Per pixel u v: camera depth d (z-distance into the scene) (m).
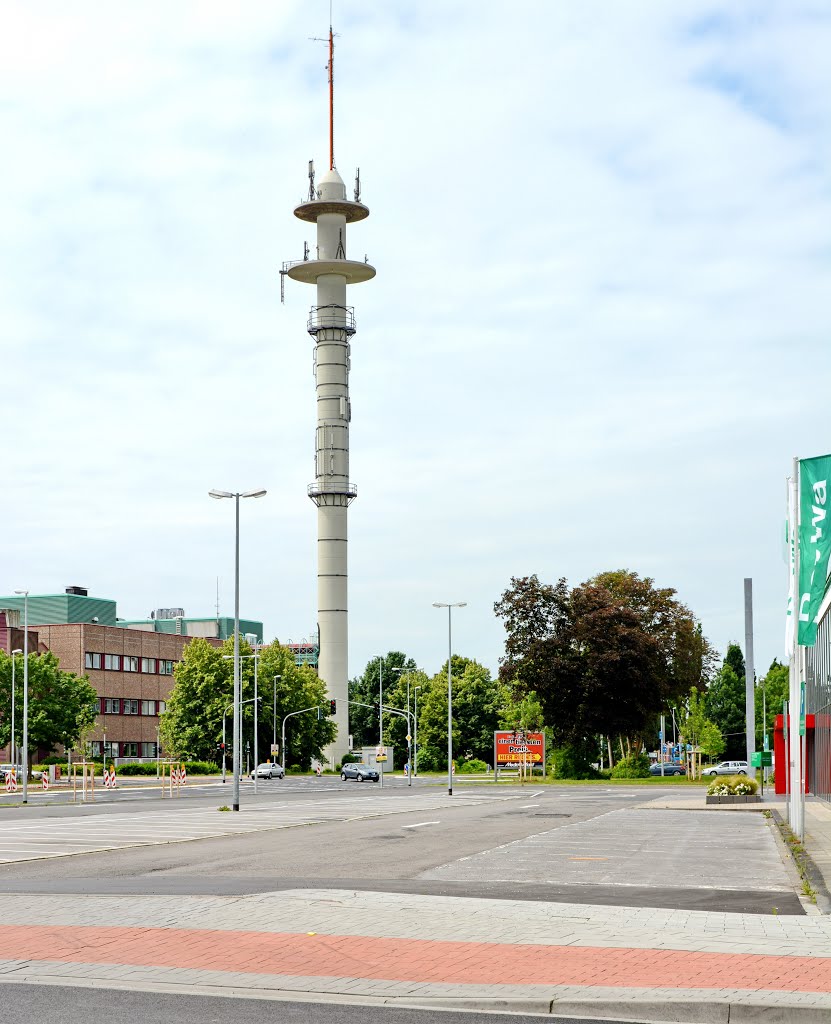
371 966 11.92
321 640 127.25
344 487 124.00
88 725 114.94
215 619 183.00
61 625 136.88
